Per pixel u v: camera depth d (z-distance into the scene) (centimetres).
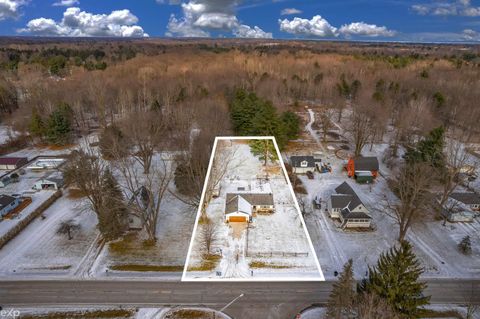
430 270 2109
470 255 2255
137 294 1914
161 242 2381
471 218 2644
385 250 2303
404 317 1466
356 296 1571
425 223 2622
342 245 2347
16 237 2438
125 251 2288
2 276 2052
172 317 1761
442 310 1806
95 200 2450
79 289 1953
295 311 1806
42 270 2105
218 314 1780
